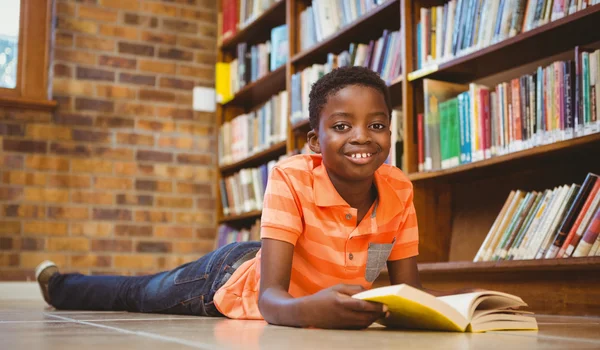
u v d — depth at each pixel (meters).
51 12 4.04
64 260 3.83
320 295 1.00
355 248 1.28
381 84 1.21
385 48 2.77
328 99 1.18
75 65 4.01
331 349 0.75
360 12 2.96
